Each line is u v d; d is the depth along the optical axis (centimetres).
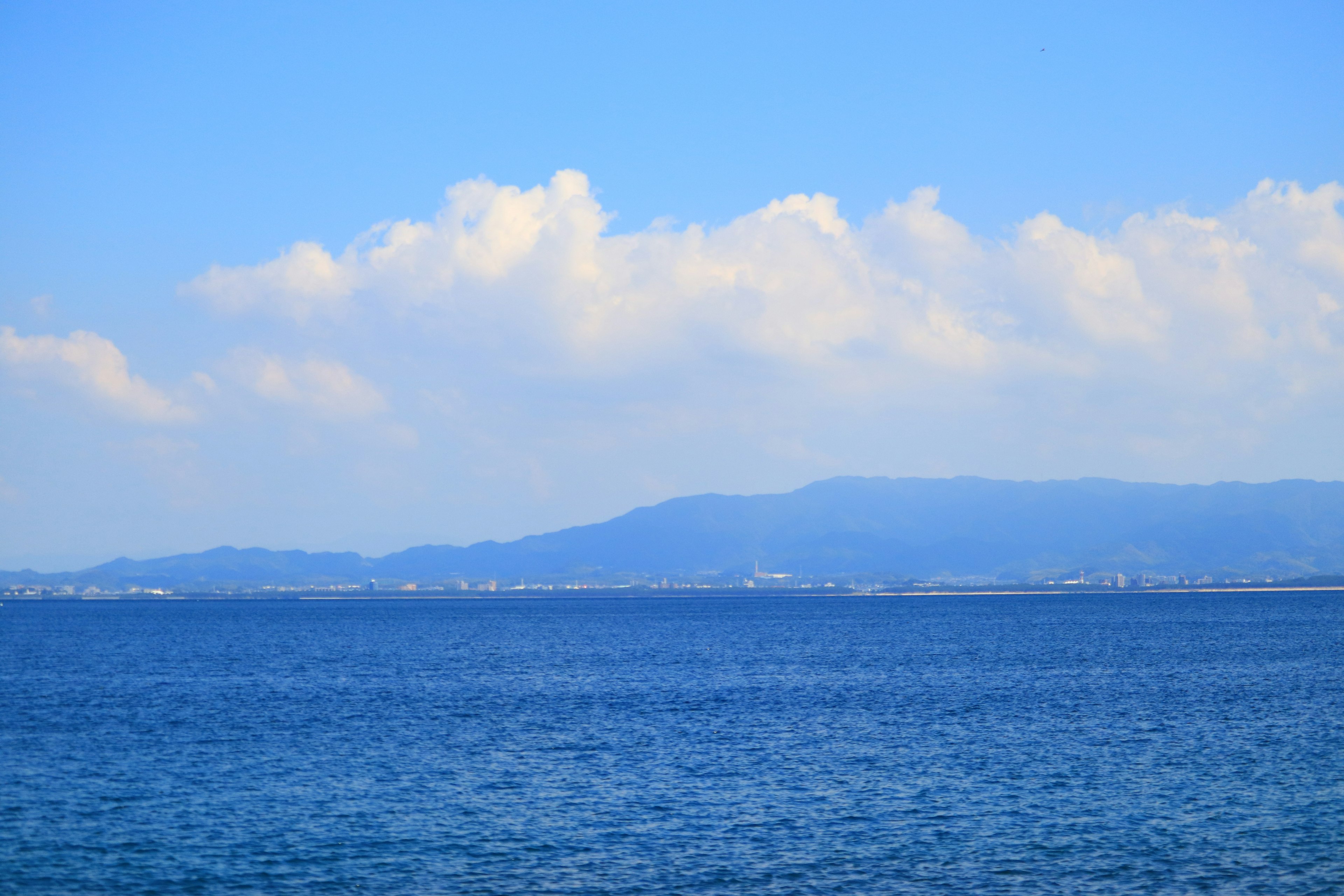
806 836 4772
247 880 4194
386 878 4203
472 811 5234
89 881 4175
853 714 8575
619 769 6272
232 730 7831
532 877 4225
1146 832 4756
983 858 4425
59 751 6900
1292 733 7288
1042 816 5069
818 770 6200
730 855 4500
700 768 6303
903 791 5619
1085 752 6669
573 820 5050
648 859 4447
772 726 7988
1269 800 5300
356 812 5209
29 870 4294
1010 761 6419
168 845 4631
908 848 4569
